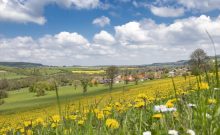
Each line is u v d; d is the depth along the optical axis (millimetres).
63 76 125812
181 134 2430
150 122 3404
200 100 2080
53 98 126188
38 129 5207
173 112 3008
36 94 141500
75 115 3424
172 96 7547
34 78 184375
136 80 110688
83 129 3004
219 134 1818
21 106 115250
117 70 90500
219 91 2027
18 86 181000
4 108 116500
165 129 2682
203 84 2783
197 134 2068
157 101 6219
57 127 3156
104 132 3002
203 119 1947
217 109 1936
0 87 176375
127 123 3584
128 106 5586
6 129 7285
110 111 4891
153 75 128375
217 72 2045
